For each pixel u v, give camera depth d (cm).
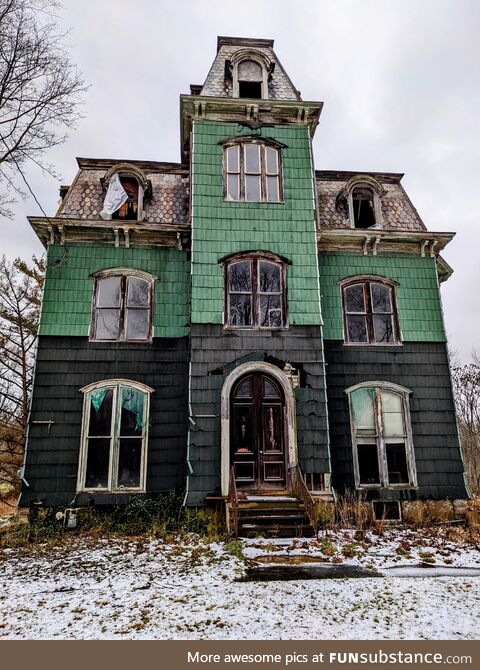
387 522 1217
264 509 1041
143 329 1307
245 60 1493
